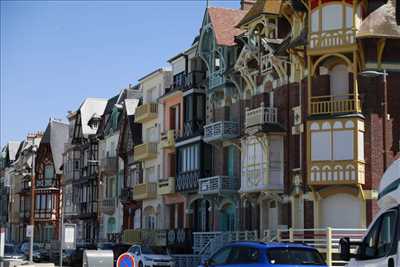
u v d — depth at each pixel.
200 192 49.00
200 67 54.28
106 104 88.31
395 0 38.62
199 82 53.34
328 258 34.56
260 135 42.09
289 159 41.09
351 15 37.66
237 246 20.97
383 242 13.40
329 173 37.38
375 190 36.97
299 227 39.75
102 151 79.19
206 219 51.84
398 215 12.80
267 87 43.75
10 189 113.19
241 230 45.81
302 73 40.03
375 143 37.34
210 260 21.77
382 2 38.41
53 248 74.56
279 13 42.81
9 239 111.06
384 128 35.41
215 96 50.19
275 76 42.88
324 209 38.06
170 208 58.47
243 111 46.59
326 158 37.59
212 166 51.06
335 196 37.88
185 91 54.44
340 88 38.25
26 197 102.62
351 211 37.34
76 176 87.12
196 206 53.56
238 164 47.19
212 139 48.03
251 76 44.94
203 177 50.81
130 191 65.94
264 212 43.19
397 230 12.72
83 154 85.56
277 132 41.56
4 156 122.00
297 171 40.12
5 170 119.19
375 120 37.50
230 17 50.53
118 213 71.56
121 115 74.31
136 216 65.75
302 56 39.66
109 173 73.88
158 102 61.47
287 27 43.62
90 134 84.38
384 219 13.46
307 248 20.23
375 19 37.62
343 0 37.78
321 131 37.81
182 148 54.28
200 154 51.09
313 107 38.34
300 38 38.97
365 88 37.69
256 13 43.66
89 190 81.62
